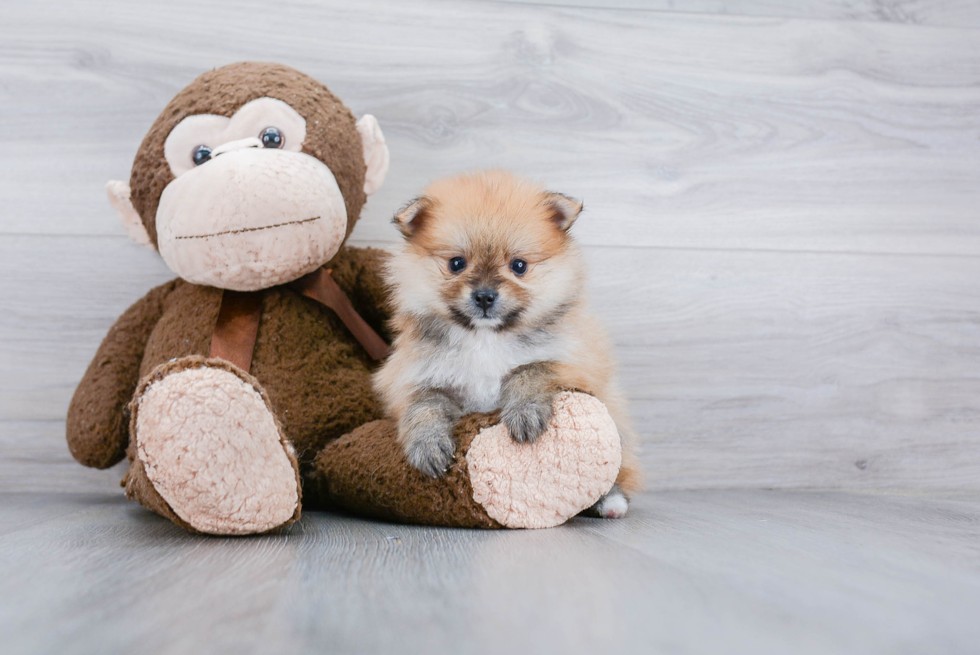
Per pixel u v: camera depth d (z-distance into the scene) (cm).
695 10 230
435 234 160
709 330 228
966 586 104
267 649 78
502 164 224
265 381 171
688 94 229
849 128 234
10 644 78
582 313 170
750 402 228
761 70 231
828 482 228
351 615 88
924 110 236
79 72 212
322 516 163
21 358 210
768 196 231
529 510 144
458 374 157
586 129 226
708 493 217
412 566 111
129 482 151
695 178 229
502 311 153
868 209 233
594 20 226
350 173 178
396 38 221
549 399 149
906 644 81
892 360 232
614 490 165
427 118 221
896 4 236
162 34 214
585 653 77
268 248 159
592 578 104
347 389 176
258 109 169
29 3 210
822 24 233
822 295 231
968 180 237
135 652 77
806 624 87
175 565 111
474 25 223
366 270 197
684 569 110
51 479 210
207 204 155
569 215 163
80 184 212
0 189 209
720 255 229
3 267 209
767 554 123
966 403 232
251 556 118
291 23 217
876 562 119
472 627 84
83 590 97
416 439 149
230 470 127
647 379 226
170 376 128
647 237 227
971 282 235
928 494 223
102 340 197
